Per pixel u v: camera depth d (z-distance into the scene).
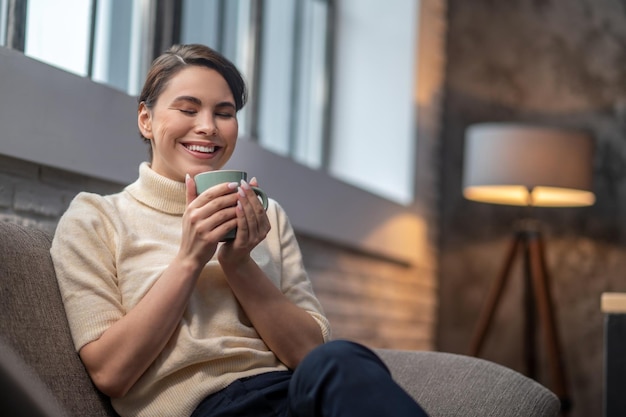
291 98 4.56
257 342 1.86
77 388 1.70
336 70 5.05
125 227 1.86
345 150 5.03
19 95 2.37
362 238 4.52
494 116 5.49
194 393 1.75
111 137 2.73
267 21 4.29
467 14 5.61
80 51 2.94
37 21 2.74
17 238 1.77
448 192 5.56
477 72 5.56
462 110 5.58
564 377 4.55
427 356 2.11
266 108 4.31
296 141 4.64
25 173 2.50
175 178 1.94
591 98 5.27
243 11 4.03
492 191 5.00
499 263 5.40
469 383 2.00
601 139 5.22
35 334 1.67
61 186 2.65
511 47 5.48
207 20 3.71
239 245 1.78
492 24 5.55
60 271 1.79
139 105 2.00
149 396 1.77
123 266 1.82
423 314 5.34
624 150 5.16
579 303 5.14
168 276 1.73
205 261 1.75
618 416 2.29
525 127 4.55
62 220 1.86
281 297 1.88
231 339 1.82
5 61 2.33
